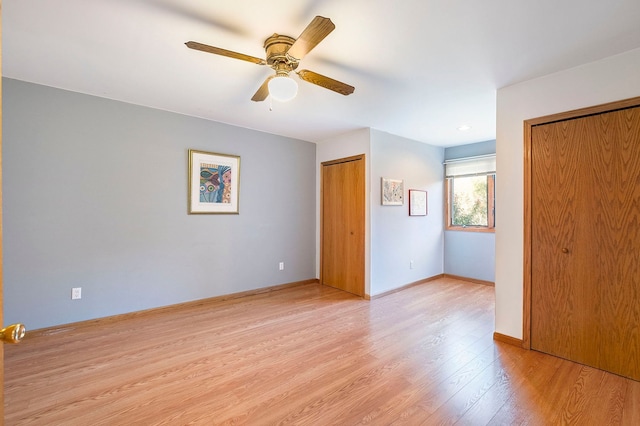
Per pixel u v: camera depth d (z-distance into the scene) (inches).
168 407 73.2
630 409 72.4
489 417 70.4
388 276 167.0
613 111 86.4
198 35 79.2
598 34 77.0
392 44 82.2
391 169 168.7
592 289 90.1
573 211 93.2
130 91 115.0
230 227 155.9
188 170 142.2
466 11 69.1
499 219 108.1
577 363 92.6
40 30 77.0
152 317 129.7
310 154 190.2
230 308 141.9
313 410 72.6
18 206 106.4
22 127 106.7
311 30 64.1
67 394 77.4
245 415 70.9
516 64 91.9
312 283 190.4
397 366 91.4
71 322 115.9
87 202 118.6
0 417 31.4
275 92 79.7
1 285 31.6
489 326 121.6
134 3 67.3
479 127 156.7
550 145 97.5
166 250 136.9
